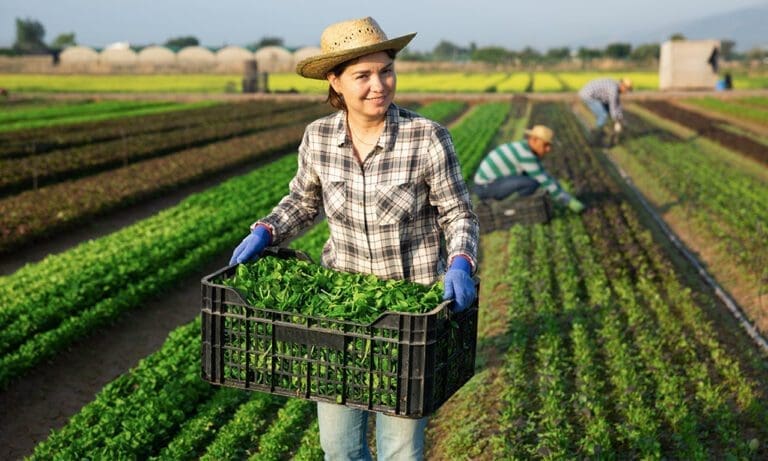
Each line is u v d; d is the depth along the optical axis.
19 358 8.73
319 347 3.84
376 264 4.50
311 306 3.92
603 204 17.16
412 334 3.65
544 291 10.89
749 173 23.06
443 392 3.95
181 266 12.34
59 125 37.28
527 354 8.87
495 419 7.36
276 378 3.98
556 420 7.16
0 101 57.84
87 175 23.20
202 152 26.39
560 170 21.86
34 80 87.19
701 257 14.01
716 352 8.95
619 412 7.52
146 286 11.35
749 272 12.38
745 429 7.26
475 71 128.62
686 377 8.35
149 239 13.60
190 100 59.72
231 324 3.98
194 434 7.15
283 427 7.20
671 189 19.34
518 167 14.69
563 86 75.25
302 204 4.71
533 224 14.88
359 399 3.85
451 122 40.50
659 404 7.55
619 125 27.36
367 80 4.05
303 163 4.54
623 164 24.16
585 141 29.48
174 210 16.47
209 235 14.23
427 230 4.47
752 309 11.09
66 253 12.91
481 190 14.88
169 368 8.34
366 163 4.29
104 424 7.13
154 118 42.44
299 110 48.28
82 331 9.73
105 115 44.94
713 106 44.81
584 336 9.12
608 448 6.63
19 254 14.27
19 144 28.12
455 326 3.92
